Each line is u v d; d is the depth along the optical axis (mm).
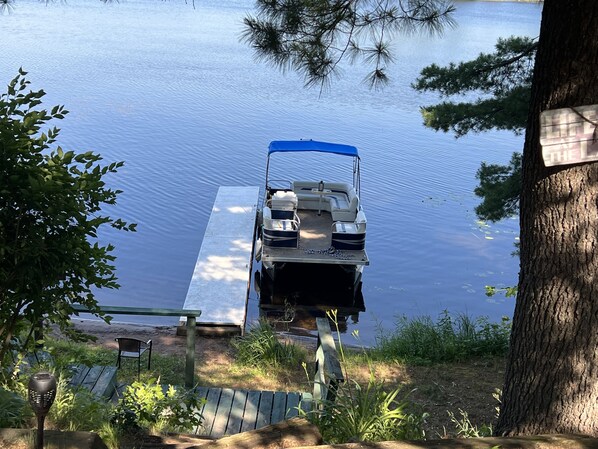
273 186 27141
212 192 26031
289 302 17719
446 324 11406
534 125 4438
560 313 4441
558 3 4156
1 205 4047
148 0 94250
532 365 4594
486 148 35094
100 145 30891
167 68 51281
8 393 4379
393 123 39312
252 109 40625
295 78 51344
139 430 5066
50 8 81875
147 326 14422
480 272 20906
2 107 4227
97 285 4543
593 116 4160
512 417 4738
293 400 6906
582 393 4453
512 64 12062
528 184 4531
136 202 24422
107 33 65938
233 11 85875
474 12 84125
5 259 4176
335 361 5684
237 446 3967
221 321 13922
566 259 4387
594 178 4277
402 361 10078
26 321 4957
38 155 4234
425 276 20438
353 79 53156
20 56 51312
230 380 9930
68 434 3561
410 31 6191
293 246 18234
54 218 4051
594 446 3875
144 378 8219
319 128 37125
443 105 12555
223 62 55469
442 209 25969
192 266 19766
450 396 8258
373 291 19156
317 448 3811
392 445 3832
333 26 6027
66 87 42344
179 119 36844
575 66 4141
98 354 9672
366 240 22828
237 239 19578
